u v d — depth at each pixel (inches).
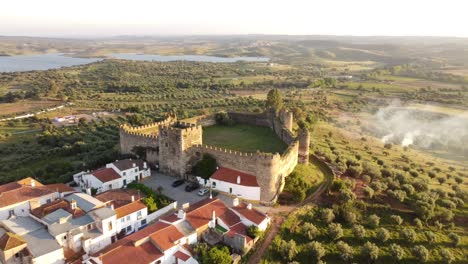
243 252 2864.2
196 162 4163.4
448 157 6304.1
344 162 4571.9
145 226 3203.7
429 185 4404.5
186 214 3041.3
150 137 4397.1
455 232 3459.6
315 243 2999.5
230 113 6510.8
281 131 5344.5
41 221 2945.4
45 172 4505.4
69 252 2773.1
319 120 7623.0
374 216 3430.1
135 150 4591.5
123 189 3695.9
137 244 2669.8
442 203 3873.0
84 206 3132.4
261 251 2935.5
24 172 4596.5
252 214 3191.4
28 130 7618.1
